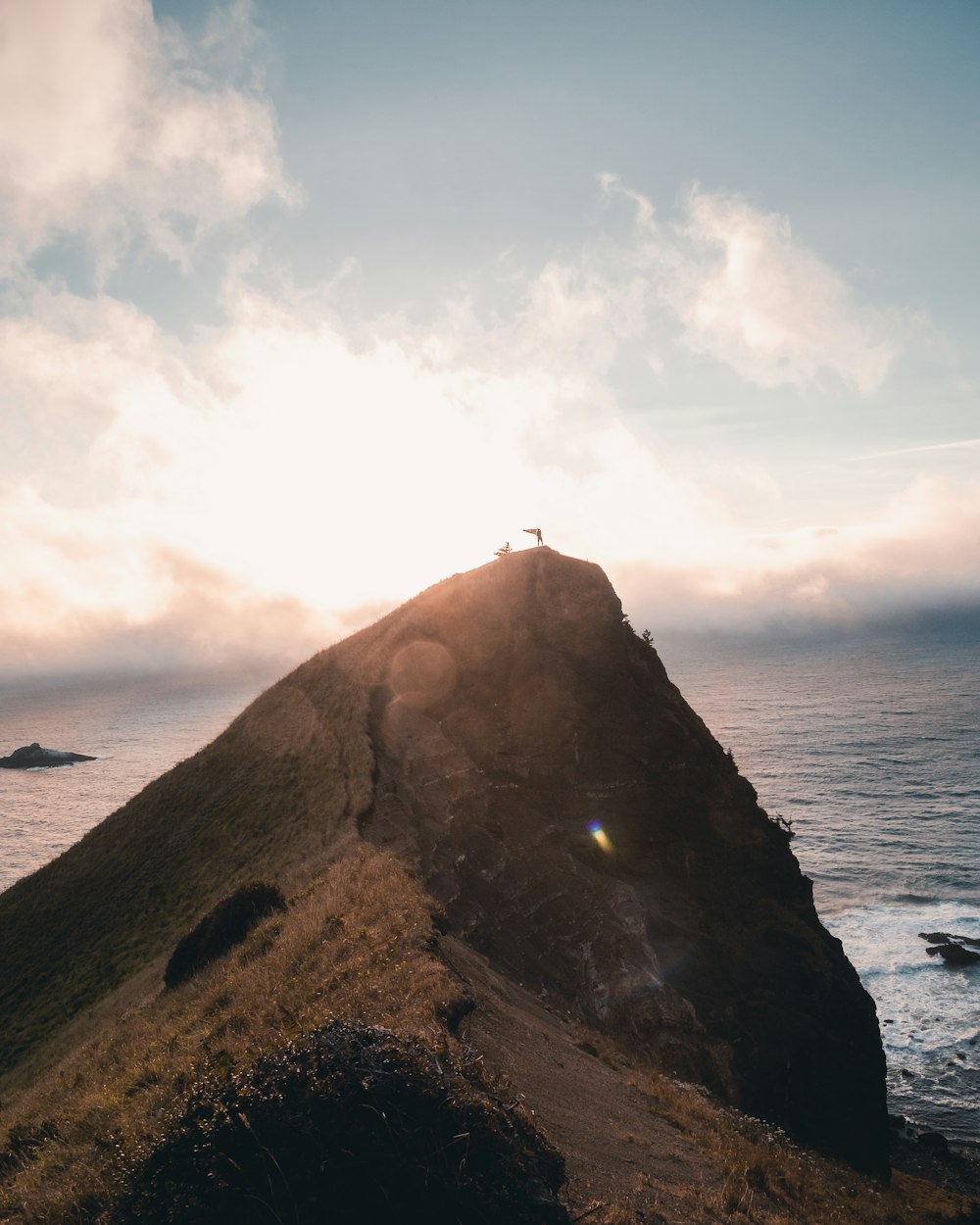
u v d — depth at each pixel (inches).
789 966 1293.1
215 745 2015.3
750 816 1505.9
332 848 1055.0
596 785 1440.7
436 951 586.6
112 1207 264.8
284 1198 236.2
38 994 1278.3
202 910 1177.4
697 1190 425.7
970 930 3218.5
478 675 1609.3
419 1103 257.8
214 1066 386.6
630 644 1668.3
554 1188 271.0
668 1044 1096.2
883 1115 1262.3
